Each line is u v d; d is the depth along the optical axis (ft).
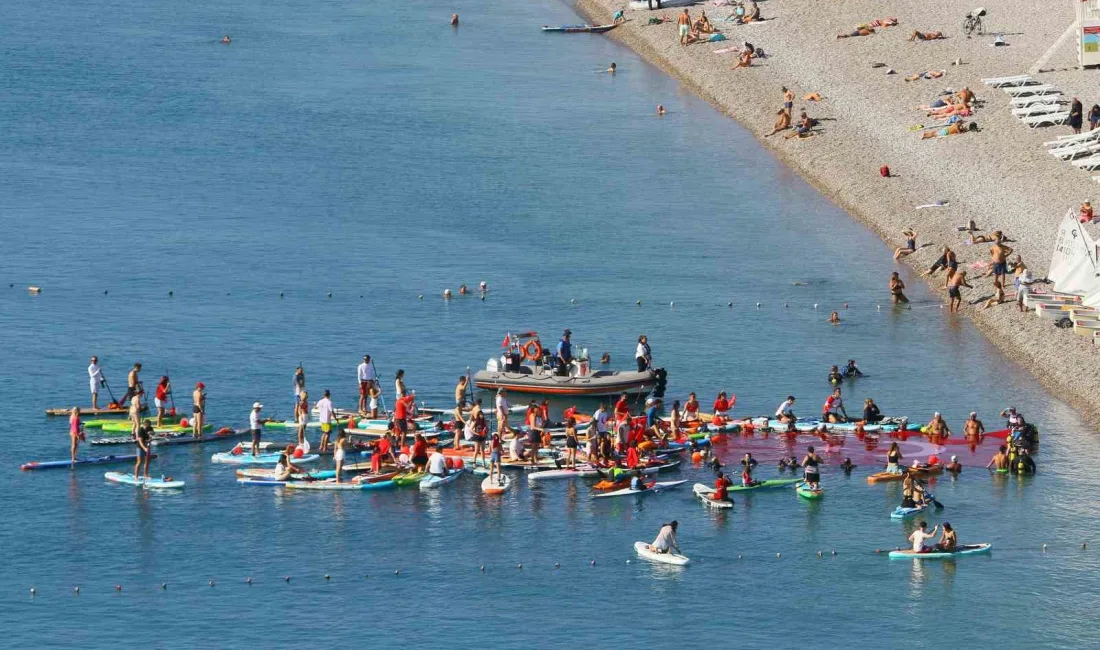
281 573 428.97
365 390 521.65
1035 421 531.50
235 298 637.30
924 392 556.92
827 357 590.14
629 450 487.20
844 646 399.85
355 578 426.92
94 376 524.93
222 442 506.07
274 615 410.11
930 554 438.40
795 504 469.16
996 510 465.47
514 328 613.11
